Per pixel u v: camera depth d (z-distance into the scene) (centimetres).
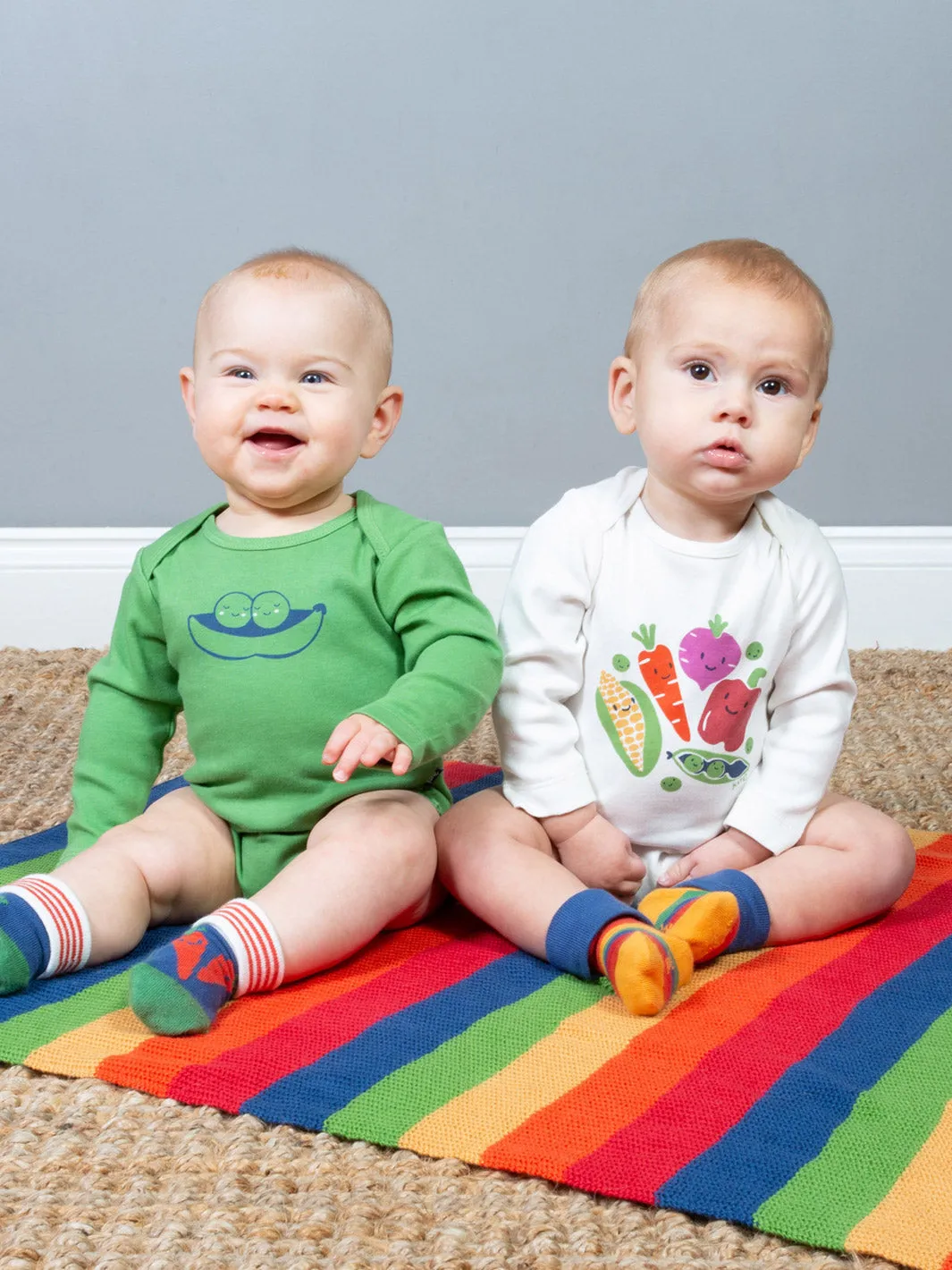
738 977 105
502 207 215
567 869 113
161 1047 92
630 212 216
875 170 215
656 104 213
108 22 208
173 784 150
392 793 113
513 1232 75
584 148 214
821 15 211
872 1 211
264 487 113
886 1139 82
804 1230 74
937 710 189
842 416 222
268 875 115
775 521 119
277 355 112
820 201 216
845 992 103
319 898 101
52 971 101
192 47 209
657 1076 89
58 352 216
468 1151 81
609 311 218
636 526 117
